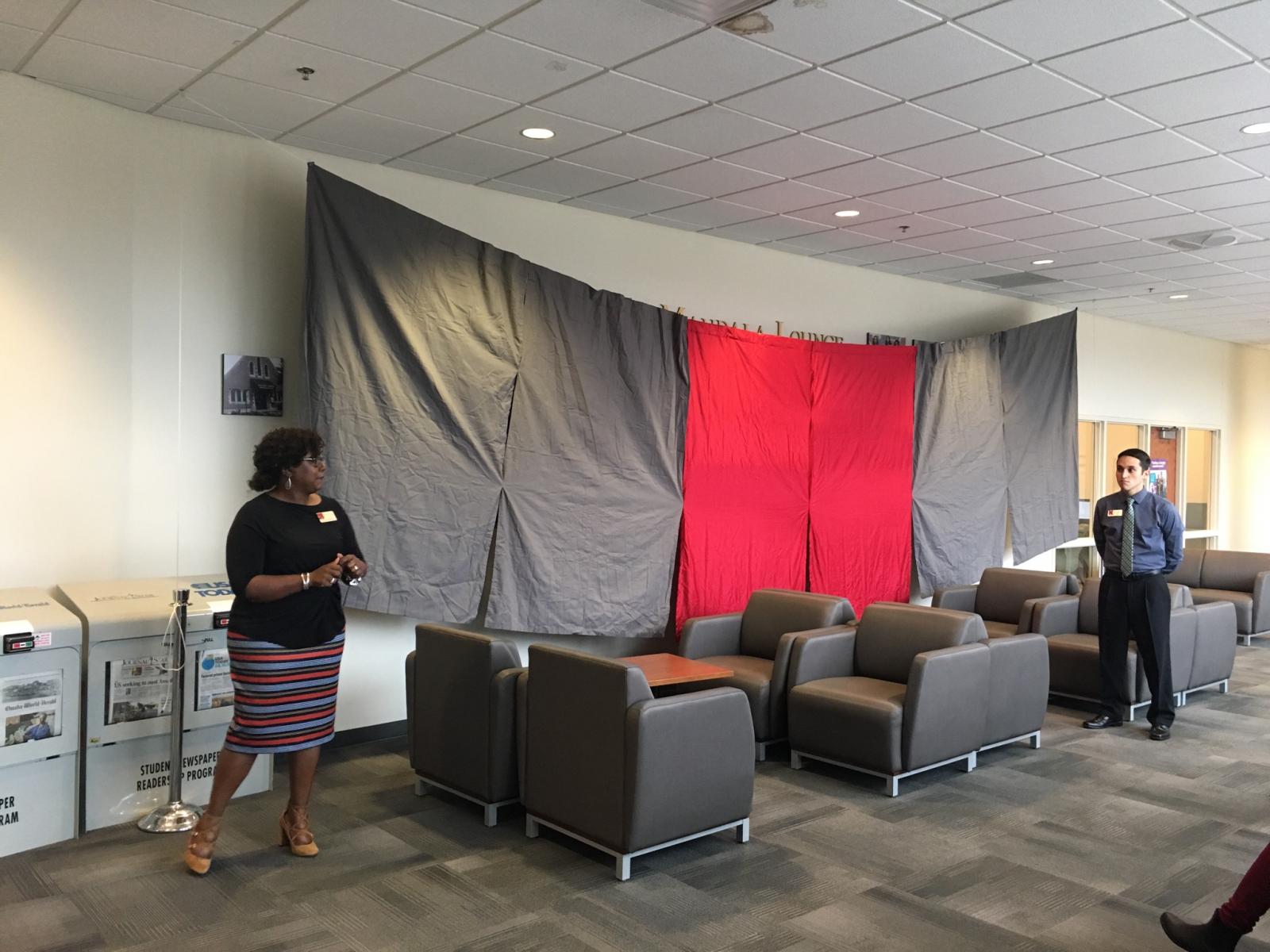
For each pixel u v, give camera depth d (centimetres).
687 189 598
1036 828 437
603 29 381
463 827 422
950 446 824
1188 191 598
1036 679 562
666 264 691
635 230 673
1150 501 610
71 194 456
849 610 589
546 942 319
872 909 350
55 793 391
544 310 579
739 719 402
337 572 364
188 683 428
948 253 772
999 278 873
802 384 729
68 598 432
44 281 450
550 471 581
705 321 687
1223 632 726
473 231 593
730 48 397
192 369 497
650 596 633
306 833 389
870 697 495
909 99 450
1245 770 534
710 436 671
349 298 504
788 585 718
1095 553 1095
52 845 391
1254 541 1334
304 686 373
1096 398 1077
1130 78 423
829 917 342
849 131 493
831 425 746
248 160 512
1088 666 664
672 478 647
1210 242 730
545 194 611
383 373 514
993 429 858
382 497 516
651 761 365
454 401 539
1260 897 294
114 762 411
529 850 398
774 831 429
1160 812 461
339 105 466
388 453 518
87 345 464
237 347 512
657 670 492
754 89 440
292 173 528
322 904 344
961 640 519
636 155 533
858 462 762
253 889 355
